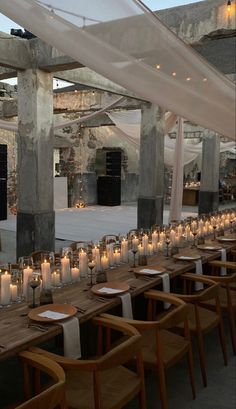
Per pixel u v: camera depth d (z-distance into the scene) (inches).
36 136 253.9
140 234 193.8
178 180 348.8
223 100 147.2
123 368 109.0
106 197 633.6
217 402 122.5
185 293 168.4
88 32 126.3
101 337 124.6
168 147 517.0
